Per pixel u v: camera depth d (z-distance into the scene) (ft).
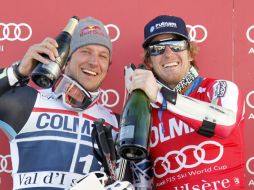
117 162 23.35
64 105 26.04
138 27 32.19
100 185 21.18
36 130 25.27
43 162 24.79
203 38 32.07
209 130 23.03
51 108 25.90
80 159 25.22
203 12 32.09
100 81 27.07
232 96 24.38
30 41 32.14
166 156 25.31
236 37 32.01
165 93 23.16
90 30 26.76
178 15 32.09
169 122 25.44
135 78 21.59
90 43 26.50
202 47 32.04
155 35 26.58
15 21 32.12
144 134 20.63
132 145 20.27
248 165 31.37
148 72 21.58
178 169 25.04
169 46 26.37
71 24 25.25
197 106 23.25
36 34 32.17
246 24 32.07
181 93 26.27
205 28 32.07
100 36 26.78
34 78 22.88
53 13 32.14
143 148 20.30
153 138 25.61
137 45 32.22
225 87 24.76
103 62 26.96
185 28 26.99
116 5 32.17
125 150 20.74
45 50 22.52
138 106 21.36
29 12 32.14
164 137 25.39
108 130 22.44
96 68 26.50
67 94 25.93
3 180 31.42
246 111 31.71
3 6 32.09
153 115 25.75
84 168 25.16
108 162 22.08
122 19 32.22
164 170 25.39
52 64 22.66
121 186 21.06
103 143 22.15
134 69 22.89
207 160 24.70
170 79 26.53
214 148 24.76
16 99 24.88
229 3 32.09
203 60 31.96
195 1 32.09
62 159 24.95
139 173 26.71
